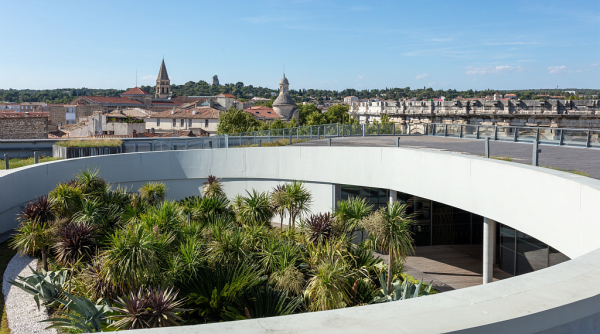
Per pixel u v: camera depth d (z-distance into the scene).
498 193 13.12
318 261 13.92
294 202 19.95
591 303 3.31
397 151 19.28
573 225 9.53
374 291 13.77
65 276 11.52
